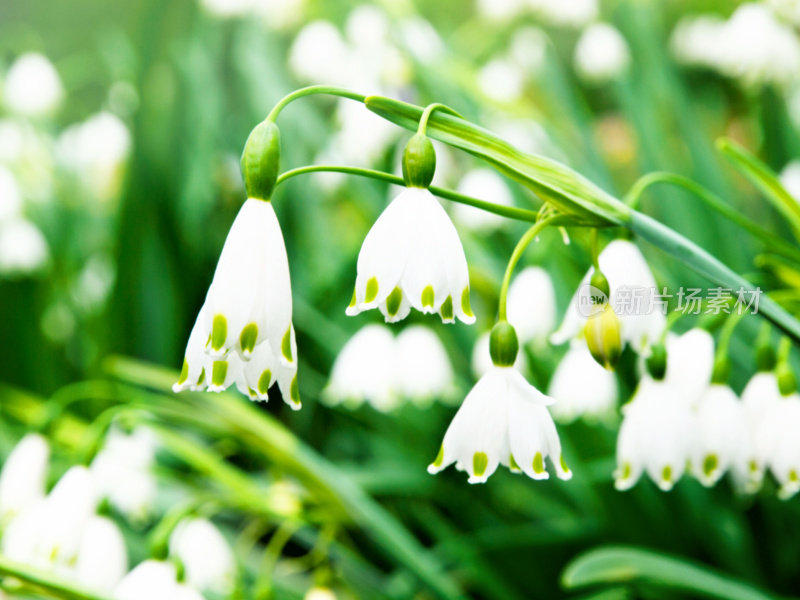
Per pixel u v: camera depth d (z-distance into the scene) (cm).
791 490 35
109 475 40
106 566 37
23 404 57
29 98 82
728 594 39
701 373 36
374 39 65
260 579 39
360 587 44
